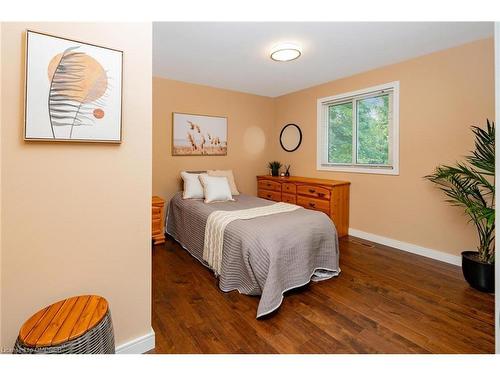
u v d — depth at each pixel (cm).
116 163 139
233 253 226
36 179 118
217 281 242
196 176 372
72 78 122
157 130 380
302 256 224
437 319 183
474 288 226
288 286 213
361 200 366
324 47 271
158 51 282
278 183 436
